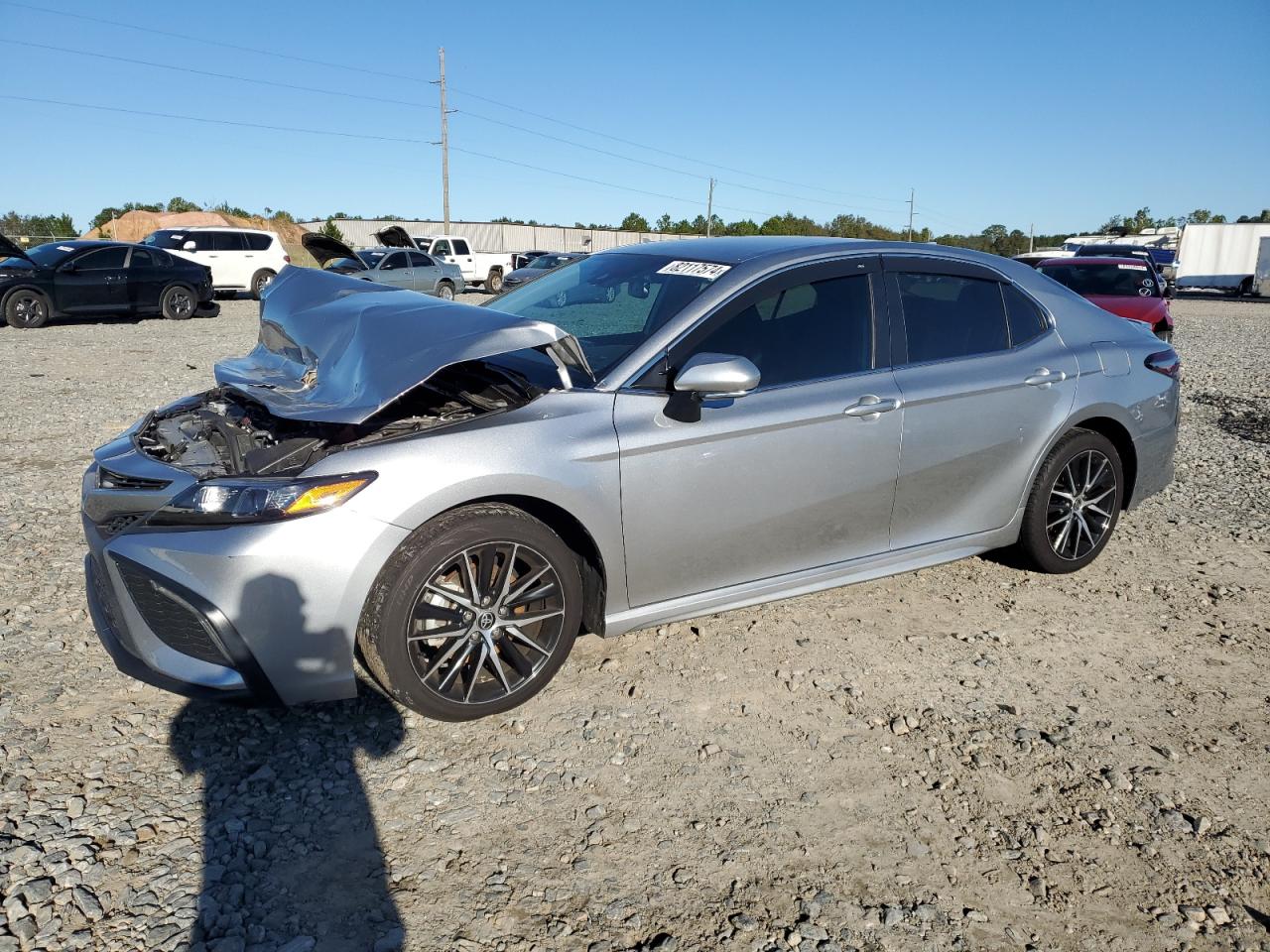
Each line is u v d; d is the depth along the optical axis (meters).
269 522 2.74
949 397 3.91
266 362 3.82
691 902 2.39
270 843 2.56
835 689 3.50
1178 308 28.73
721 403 3.42
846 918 2.36
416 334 3.11
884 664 3.70
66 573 4.39
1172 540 5.28
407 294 3.87
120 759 2.93
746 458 3.45
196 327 16.84
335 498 2.79
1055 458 4.34
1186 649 3.92
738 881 2.48
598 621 3.39
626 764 2.98
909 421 3.81
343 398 2.97
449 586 3.01
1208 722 3.35
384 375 2.90
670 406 3.31
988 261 4.34
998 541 4.31
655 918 2.33
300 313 3.91
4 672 3.44
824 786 2.90
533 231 54.81
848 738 3.17
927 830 2.72
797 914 2.36
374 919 2.30
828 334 3.73
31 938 2.19
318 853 2.54
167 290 18.09
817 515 3.68
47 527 5.05
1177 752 3.15
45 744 2.99
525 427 3.09
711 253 3.88
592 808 2.76
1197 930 2.37
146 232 44.44
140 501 2.99
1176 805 2.87
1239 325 21.56
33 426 7.69
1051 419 4.25
